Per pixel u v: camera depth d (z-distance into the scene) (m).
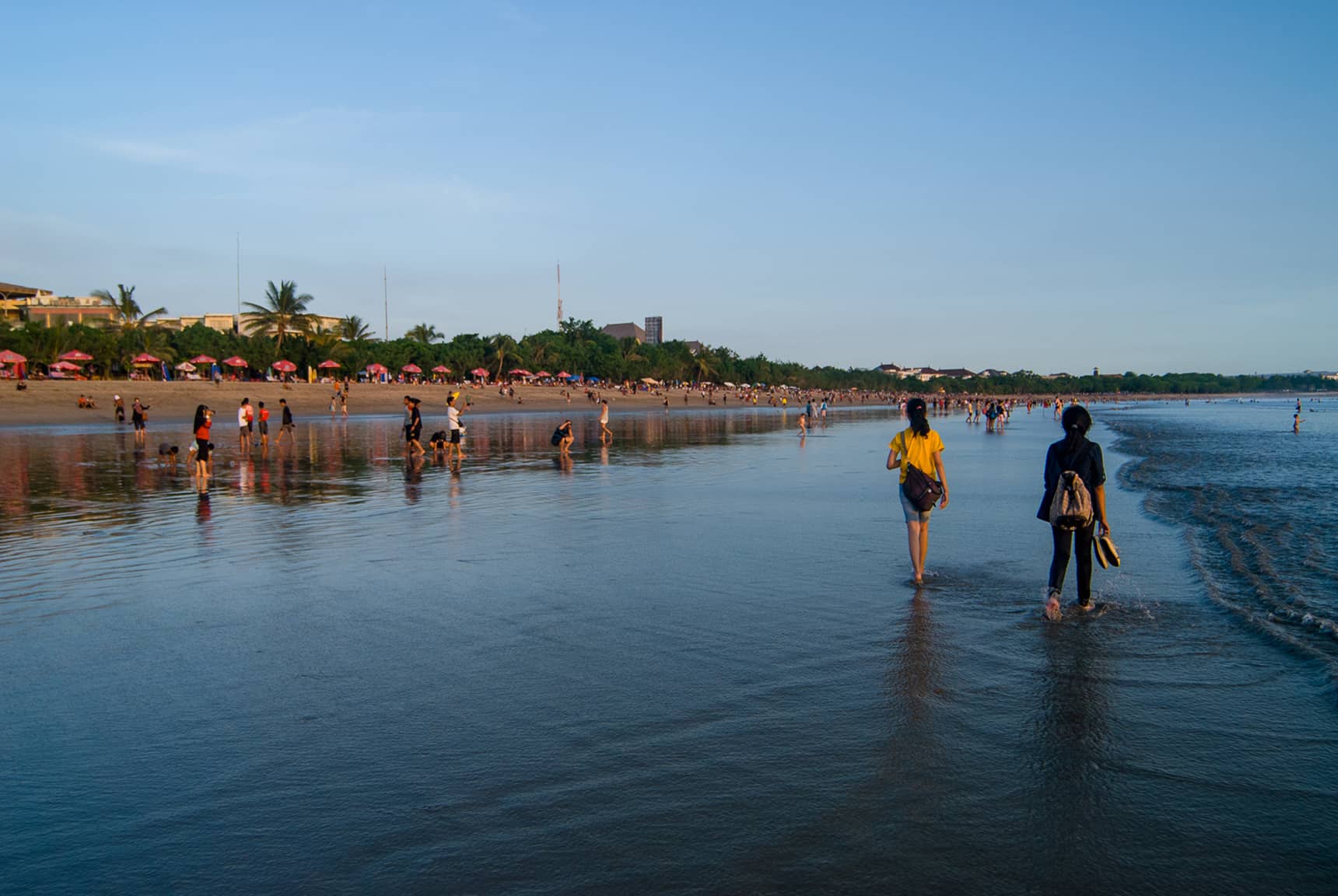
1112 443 40.81
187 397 62.50
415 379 102.81
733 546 10.46
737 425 54.12
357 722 4.90
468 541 10.95
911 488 8.25
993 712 5.00
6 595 8.02
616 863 3.46
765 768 4.29
